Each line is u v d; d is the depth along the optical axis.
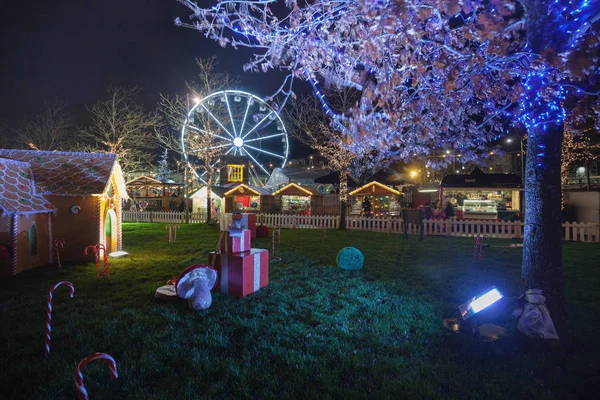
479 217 19.69
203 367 3.88
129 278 8.02
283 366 3.90
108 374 3.72
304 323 5.14
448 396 3.32
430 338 4.57
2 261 8.48
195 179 34.62
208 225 21.83
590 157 23.25
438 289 6.78
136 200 32.31
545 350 4.15
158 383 3.63
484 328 4.82
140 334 4.70
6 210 8.39
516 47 4.43
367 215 23.53
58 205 10.23
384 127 4.44
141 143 26.55
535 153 4.66
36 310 5.82
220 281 6.58
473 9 3.34
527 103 4.34
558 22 3.49
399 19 3.40
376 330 4.81
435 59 4.42
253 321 5.13
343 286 7.11
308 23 4.29
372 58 4.06
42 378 3.65
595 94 3.78
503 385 3.50
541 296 4.30
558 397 3.34
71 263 10.04
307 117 21.95
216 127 23.58
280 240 14.62
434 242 13.77
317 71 4.73
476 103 5.56
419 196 28.20
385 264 9.27
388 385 3.45
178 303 6.04
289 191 24.31
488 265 9.12
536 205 4.68
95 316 5.48
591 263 9.17
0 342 4.60
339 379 3.64
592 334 4.66
